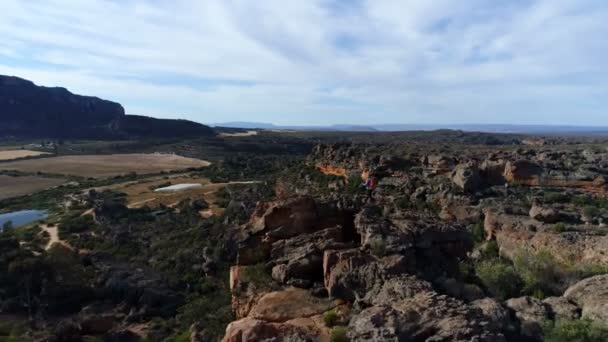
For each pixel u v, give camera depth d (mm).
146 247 74938
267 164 158625
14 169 165125
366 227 26453
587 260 33719
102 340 46906
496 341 15812
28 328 50656
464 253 27594
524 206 51062
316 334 18797
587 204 51875
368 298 20438
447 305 17625
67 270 63844
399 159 74562
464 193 56156
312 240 26750
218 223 77500
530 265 27984
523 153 94250
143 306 53969
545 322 19000
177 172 162250
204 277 59969
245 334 17328
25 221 96250
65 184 141750
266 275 25156
